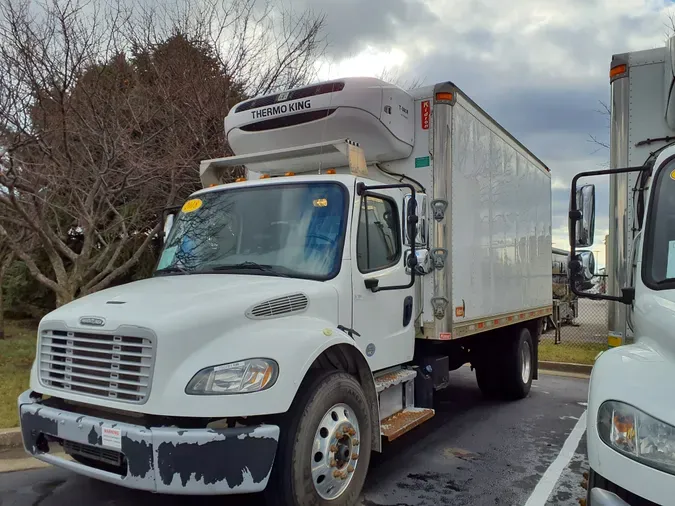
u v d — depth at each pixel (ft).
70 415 11.86
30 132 24.22
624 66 14.12
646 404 8.52
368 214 16.15
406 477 16.79
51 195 25.61
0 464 17.08
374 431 14.76
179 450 10.66
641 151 13.94
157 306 11.99
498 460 18.39
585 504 11.01
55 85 23.41
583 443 20.25
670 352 9.59
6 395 22.97
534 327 29.40
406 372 17.98
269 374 11.47
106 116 26.68
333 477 12.90
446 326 18.58
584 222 12.31
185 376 11.05
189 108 31.37
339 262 14.80
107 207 31.04
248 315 12.21
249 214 16.38
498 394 27.22
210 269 15.74
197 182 30.63
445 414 24.48
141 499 14.79
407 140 19.06
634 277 12.30
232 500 14.79
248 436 11.07
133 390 11.30
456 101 19.45
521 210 27.14
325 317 14.05
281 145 19.45
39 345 13.17
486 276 22.34
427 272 16.98
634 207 13.55
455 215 19.31
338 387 13.12
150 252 41.96
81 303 13.33
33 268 26.35
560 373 35.19
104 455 11.51
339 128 18.06
